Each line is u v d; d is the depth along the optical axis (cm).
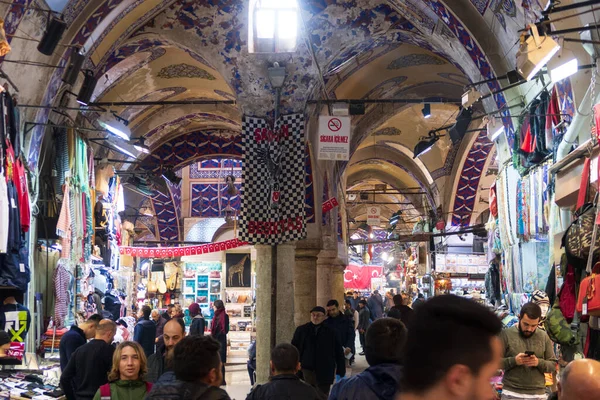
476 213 1925
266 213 1033
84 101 940
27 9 809
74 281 1047
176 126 1656
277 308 1050
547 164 800
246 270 2084
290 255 1058
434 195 1967
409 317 124
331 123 1025
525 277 894
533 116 785
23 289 764
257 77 1065
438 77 1381
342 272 1762
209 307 2033
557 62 712
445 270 1878
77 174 1071
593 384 219
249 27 1048
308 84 1066
